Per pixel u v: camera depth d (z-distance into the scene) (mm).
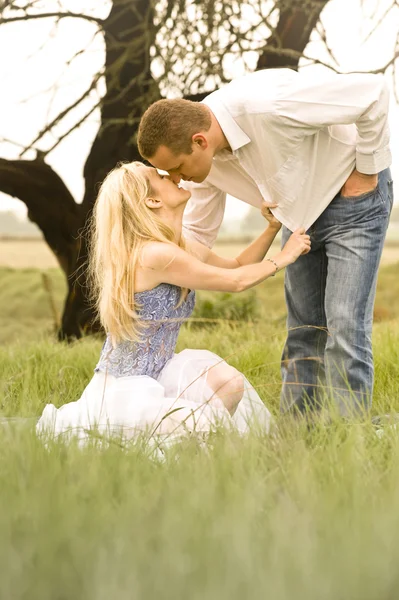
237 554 2037
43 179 12500
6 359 7152
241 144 4508
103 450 3486
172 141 4391
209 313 12117
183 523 2314
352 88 4402
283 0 10562
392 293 26297
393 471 3051
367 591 1879
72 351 7547
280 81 4453
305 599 1852
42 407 5242
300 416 4516
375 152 4539
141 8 11414
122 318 4535
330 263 4883
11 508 2473
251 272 4562
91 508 2512
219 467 3008
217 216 5105
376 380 5844
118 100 11883
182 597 1894
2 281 30828
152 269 4504
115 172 4656
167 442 4012
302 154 4559
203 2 10703
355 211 4727
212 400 4523
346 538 2189
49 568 2025
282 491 2838
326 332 5270
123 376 4590
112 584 1905
